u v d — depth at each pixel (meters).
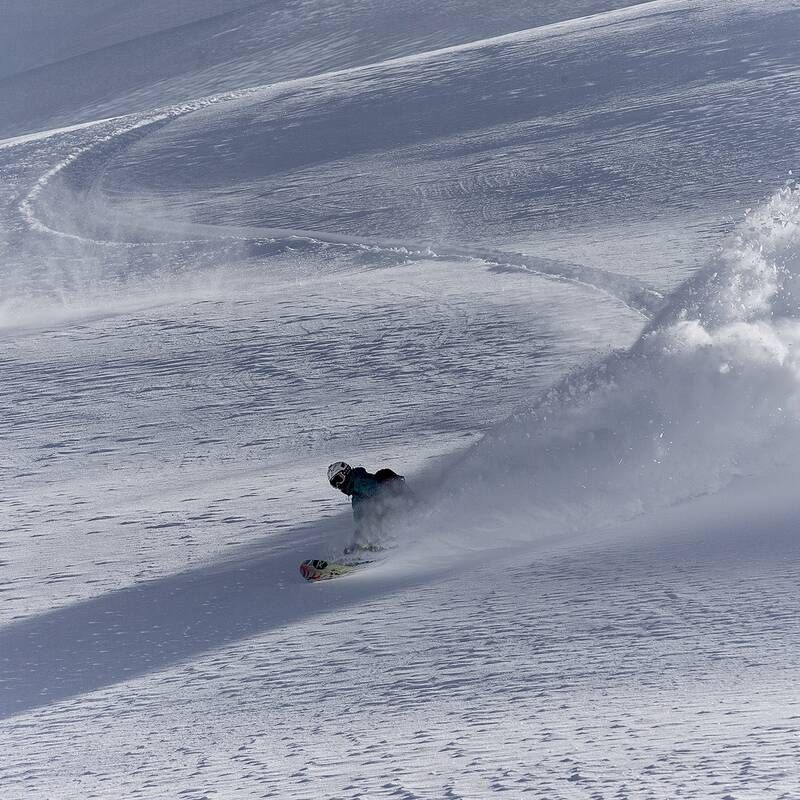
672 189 113.75
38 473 51.22
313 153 171.38
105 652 22.83
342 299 85.31
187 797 12.66
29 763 15.77
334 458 45.78
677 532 24.08
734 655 14.58
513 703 14.09
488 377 58.19
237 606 25.03
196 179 170.12
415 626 19.34
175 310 89.56
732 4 198.75
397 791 11.38
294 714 15.59
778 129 128.25
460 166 143.75
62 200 167.62
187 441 54.03
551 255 92.50
